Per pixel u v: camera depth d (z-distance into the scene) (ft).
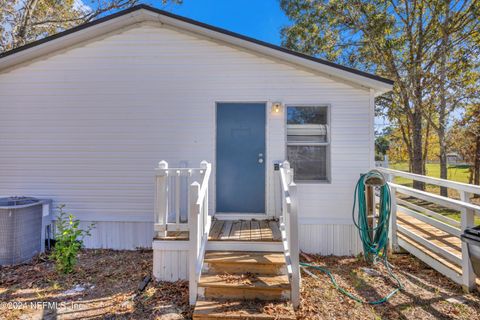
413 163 33.96
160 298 10.52
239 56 15.94
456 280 11.41
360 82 15.20
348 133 15.70
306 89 15.78
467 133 35.96
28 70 16.37
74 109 16.30
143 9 14.90
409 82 32.42
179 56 16.08
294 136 15.88
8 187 16.46
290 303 9.56
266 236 12.50
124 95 16.21
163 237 12.09
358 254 15.35
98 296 10.69
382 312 9.57
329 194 15.69
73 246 13.17
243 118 15.99
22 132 16.39
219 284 9.96
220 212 15.93
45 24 33.17
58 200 16.34
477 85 31.50
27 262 14.05
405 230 15.14
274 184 15.80
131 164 16.20
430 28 31.76
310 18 37.88
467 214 10.81
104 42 16.25
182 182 15.66
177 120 16.11
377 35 32.63
